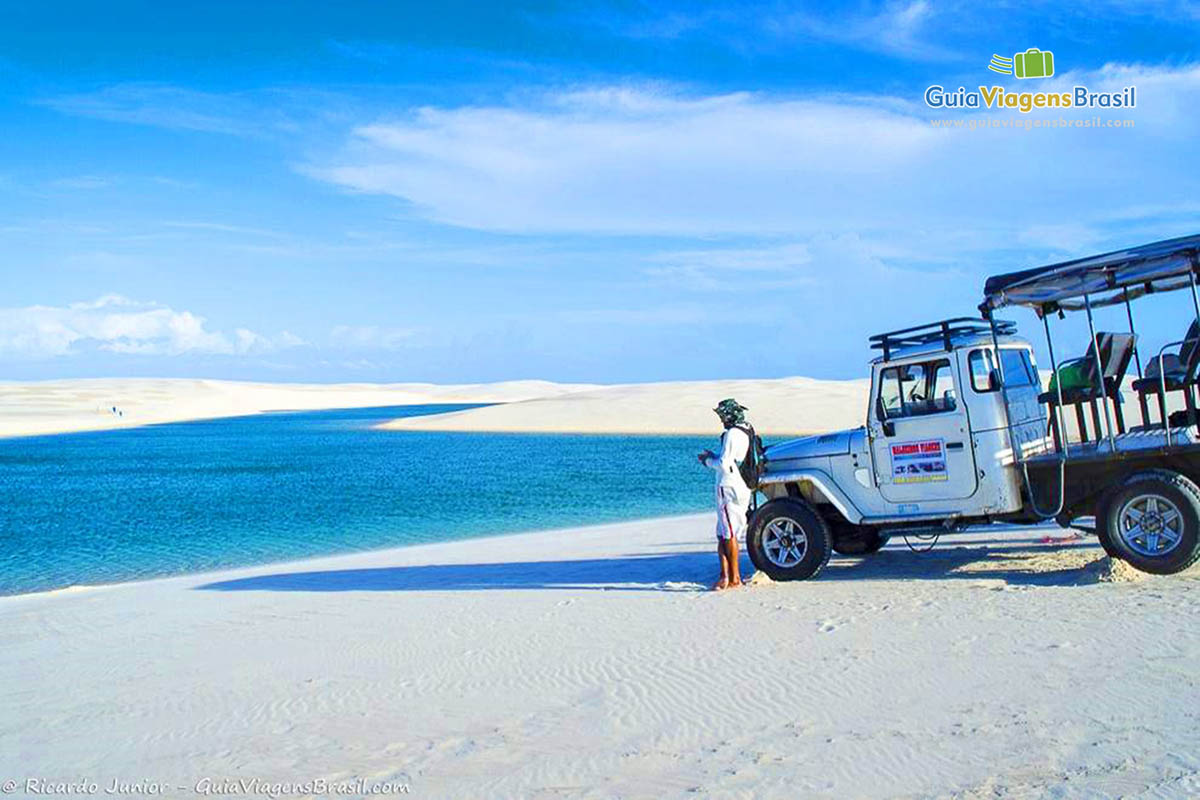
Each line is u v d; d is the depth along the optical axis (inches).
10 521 1063.0
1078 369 375.6
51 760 251.9
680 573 478.0
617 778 204.8
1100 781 178.4
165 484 1497.3
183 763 239.0
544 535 768.3
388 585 522.3
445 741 239.1
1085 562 400.5
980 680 246.5
